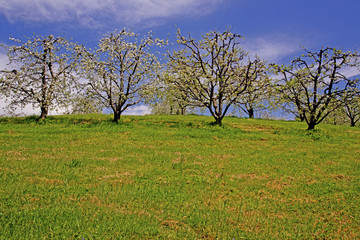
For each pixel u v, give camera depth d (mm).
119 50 30719
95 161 14188
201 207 8656
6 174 11109
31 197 8703
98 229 6730
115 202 8609
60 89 30266
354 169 14727
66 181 10516
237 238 6816
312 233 7309
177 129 27609
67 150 16797
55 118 32094
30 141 19047
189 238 6699
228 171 13469
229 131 27328
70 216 7332
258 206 9000
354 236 7211
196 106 33531
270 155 17672
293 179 12492
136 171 12664
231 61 31047
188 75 31219
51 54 30406
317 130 31344
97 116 37750
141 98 31281
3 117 32938
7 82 28734
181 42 31266
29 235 6234
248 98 32406
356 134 32156
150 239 6516
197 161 15352
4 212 7391
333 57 30234
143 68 31062
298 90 34062
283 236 7020
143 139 21750
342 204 9445
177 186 10734
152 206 8492
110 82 30188
